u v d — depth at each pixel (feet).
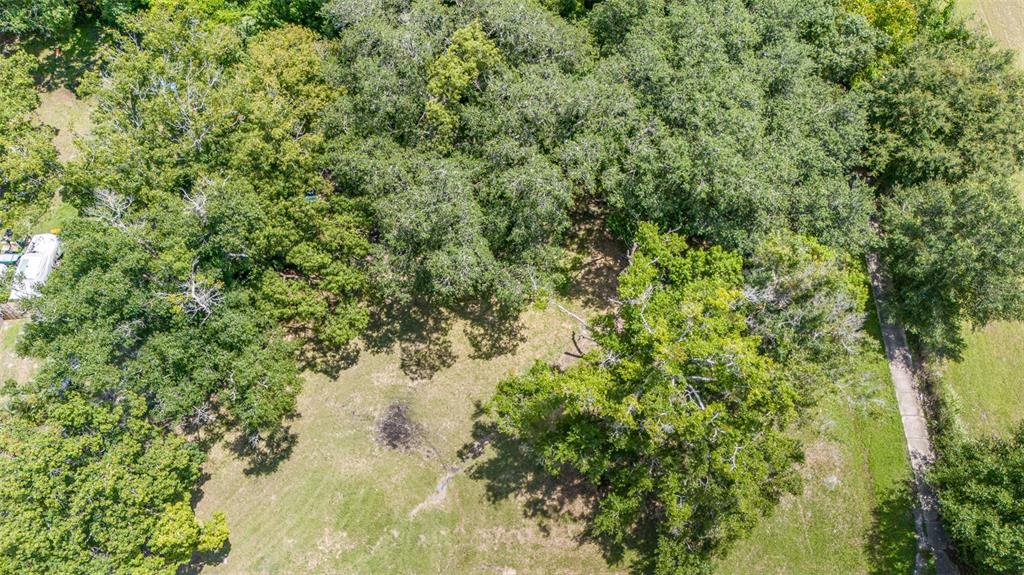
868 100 127.34
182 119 105.40
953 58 127.95
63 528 86.84
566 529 115.85
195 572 111.75
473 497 117.50
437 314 131.75
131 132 106.52
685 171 103.45
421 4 115.24
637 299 94.32
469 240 104.01
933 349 129.29
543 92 106.01
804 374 94.38
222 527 106.73
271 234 101.96
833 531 116.26
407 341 129.18
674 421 82.58
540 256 108.99
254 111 103.60
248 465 118.83
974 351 132.77
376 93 106.11
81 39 151.64
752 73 114.73
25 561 86.07
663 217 112.47
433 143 111.34
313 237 109.29
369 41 111.45
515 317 131.85
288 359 112.78
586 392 86.22
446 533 115.34
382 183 104.27
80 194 108.68
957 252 108.68
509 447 120.88
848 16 133.59
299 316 116.88
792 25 126.21
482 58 109.91
